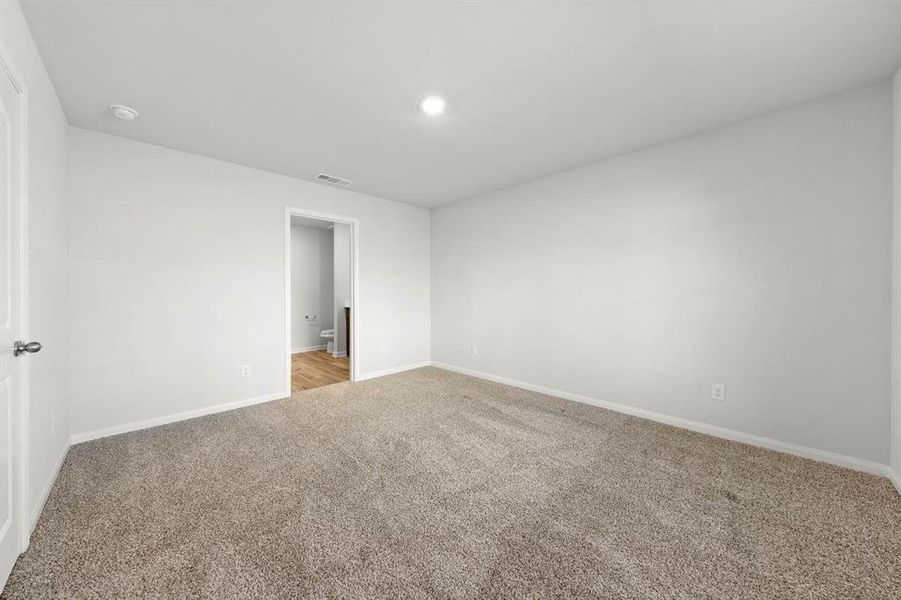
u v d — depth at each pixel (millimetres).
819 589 1323
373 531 1641
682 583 1349
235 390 3373
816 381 2314
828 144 2252
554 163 3379
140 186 2865
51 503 1828
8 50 1372
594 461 2324
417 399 3652
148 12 1547
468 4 1519
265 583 1341
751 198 2535
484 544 1558
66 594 1289
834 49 1800
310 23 1622
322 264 6965
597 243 3383
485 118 2516
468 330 4672
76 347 2592
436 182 3961
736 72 1997
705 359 2764
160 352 2959
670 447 2527
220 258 3281
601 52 1832
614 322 3283
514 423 2988
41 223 1829
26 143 1534
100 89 2141
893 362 2051
